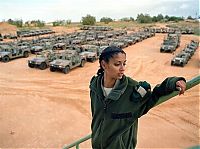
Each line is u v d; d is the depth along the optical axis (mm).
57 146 11305
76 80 21375
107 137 1551
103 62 1464
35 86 19484
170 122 13648
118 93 1445
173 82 1234
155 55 32531
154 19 112812
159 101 1375
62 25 95625
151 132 12461
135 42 43812
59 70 23594
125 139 1576
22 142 11484
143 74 23484
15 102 16094
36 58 24828
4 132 12258
